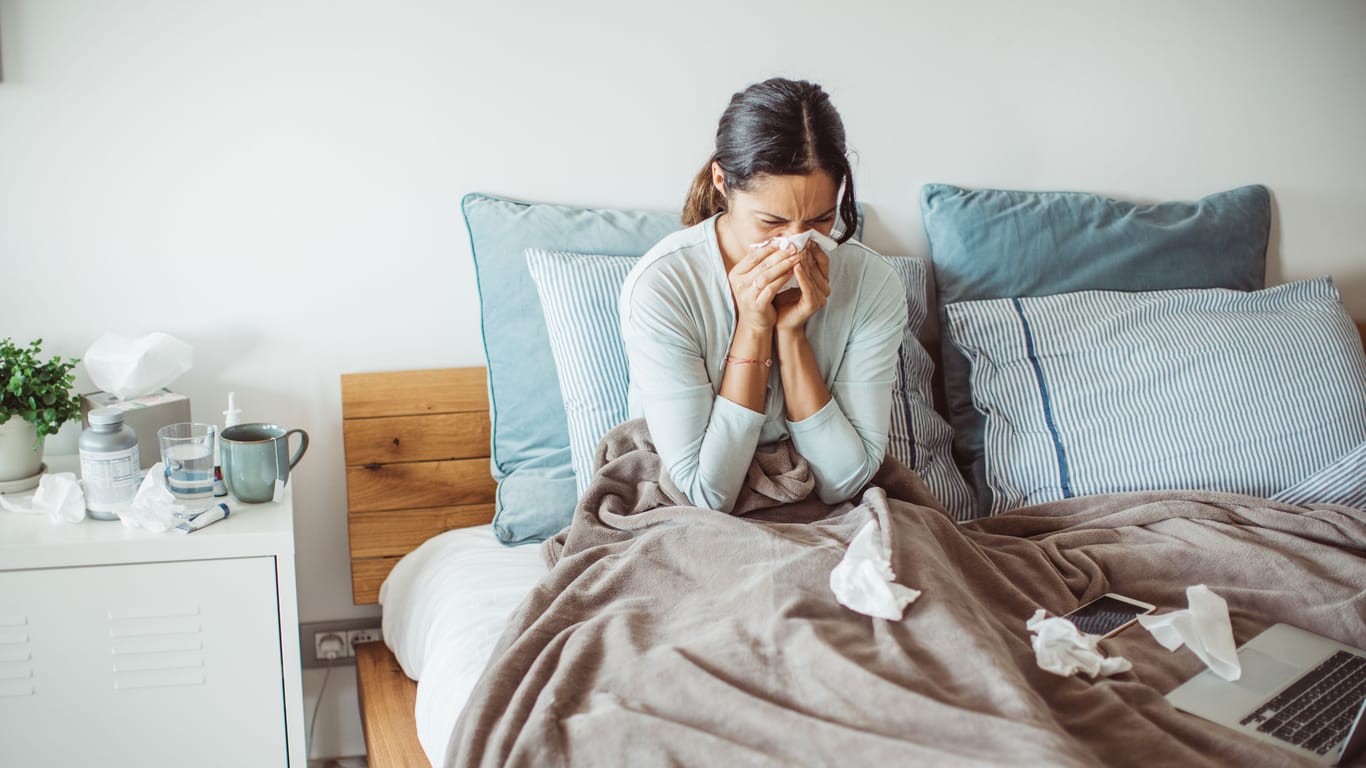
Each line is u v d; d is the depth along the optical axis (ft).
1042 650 4.31
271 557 5.35
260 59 6.33
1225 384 6.70
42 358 6.34
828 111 4.89
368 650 6.68
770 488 5.39
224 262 6.50
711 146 7.09
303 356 6.72
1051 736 3.50
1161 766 3.69
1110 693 4.05
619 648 4.38
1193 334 6.88
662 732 3.78
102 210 6.28
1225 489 6.45
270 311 6.63
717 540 4.92
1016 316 6.97
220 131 6.35
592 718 3.94
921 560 4.61
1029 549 5.40
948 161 7.49
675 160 7.06
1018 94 7.50
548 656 4.45
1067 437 6.61
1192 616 4.66
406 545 6.79
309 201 6.56
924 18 7.24
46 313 6.31
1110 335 6.89
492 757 4.00
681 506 5.26
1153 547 5.47
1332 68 7.95
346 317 6.74
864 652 4.14
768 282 4.97
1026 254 7.27
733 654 4.20
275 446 5.68
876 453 5.47
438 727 4.75
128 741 5.39
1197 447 6.52
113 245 6.33
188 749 5.47
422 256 6.79
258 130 6.41
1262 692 4.28
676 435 5.25
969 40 7.34
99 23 6.07
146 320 6.45
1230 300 7.18
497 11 6.61
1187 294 7.21
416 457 6.76
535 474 6.39
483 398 6.83
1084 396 6.72
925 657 4.11
